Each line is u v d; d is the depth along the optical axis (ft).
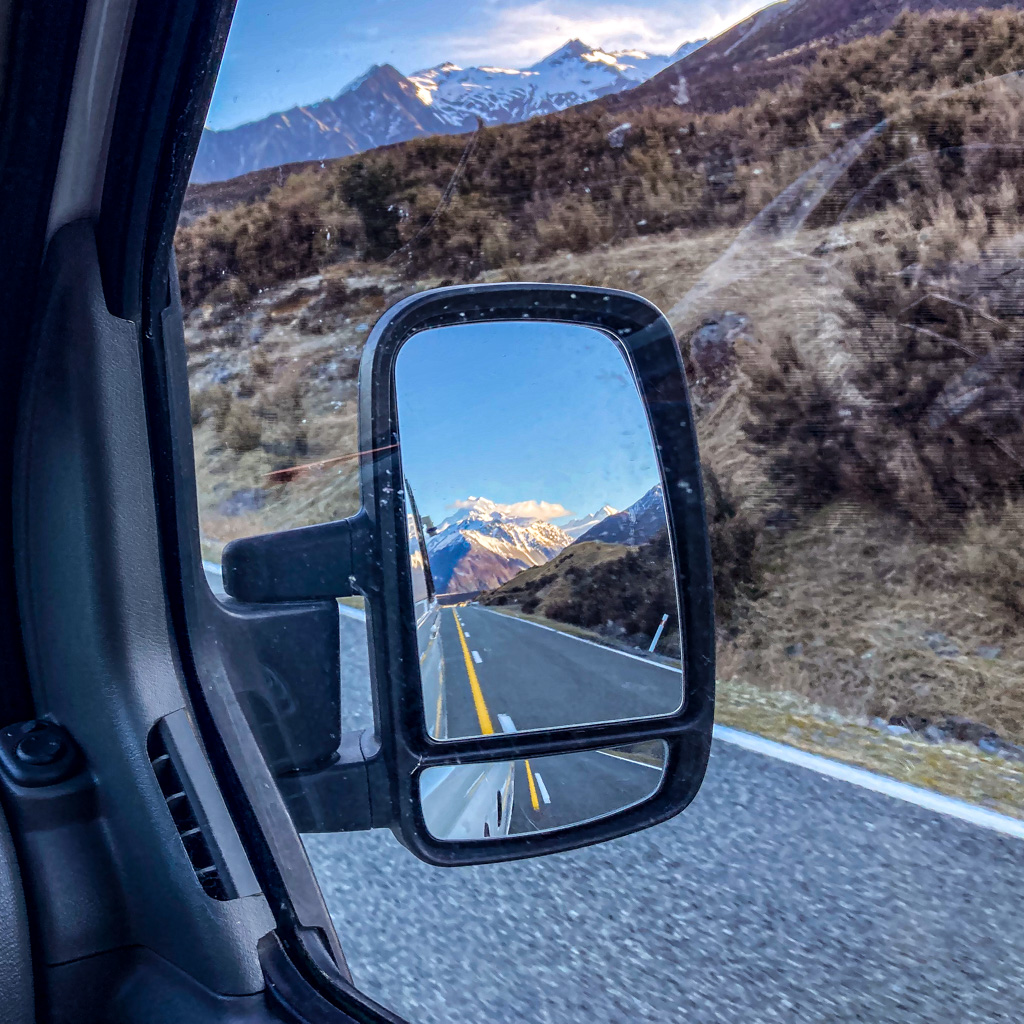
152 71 2.43
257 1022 2.43
